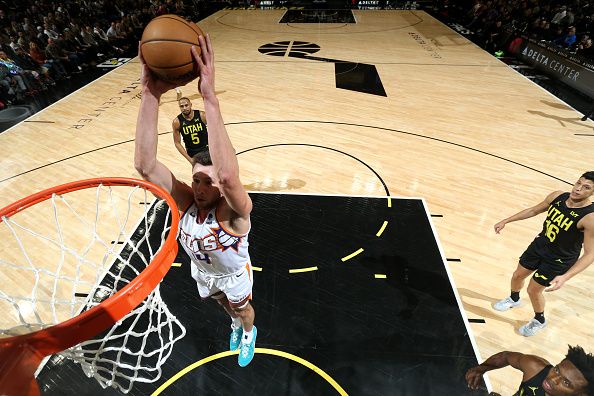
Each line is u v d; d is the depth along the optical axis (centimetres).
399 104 874
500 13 1423
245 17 1875
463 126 768
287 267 429
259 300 389
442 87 977
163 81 136
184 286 405
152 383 311
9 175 603
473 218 506
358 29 1608
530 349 342
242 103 880
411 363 330
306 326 363
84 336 143
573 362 209
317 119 799
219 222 161
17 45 985
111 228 480
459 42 1402
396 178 595
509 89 962
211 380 316
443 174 605
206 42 124
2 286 392
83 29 1186
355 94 932
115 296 151
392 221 500
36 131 750
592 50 995
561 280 276
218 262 175
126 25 1377
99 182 240
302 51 1294
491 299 392
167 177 161
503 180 590
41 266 420
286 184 580
